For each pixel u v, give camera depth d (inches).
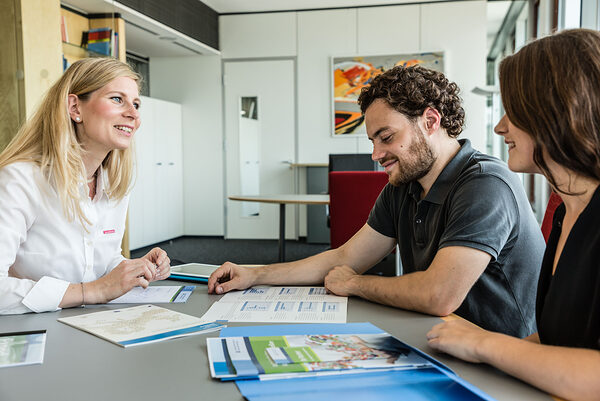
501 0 258.2
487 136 253.3
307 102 258.8
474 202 45.1
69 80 50.5
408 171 50.5
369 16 250.1
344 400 24.7
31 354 32.2
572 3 167.2
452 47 244.4
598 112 26.8
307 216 251.8
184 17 224.8
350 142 256.2
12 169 47.6
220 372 28.0
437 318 40.6
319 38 255.4
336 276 49.7
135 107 53.3
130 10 181.0
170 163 258.7
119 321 39.4
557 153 28.3
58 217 49.9
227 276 52.0
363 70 252.2
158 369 29.6
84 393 26.4
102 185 55.2
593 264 29.0
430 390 26.0
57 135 49.1
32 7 120.3
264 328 36.6
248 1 243.8
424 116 49.7
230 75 264.4
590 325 28.3
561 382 25.7
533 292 48.5
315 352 30.7
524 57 29.7
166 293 49.3
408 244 55.9
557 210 35.3
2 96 119.6
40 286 43.1
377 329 36.2
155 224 246.5
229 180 268.8
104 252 56.9
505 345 28.7
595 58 27.1
